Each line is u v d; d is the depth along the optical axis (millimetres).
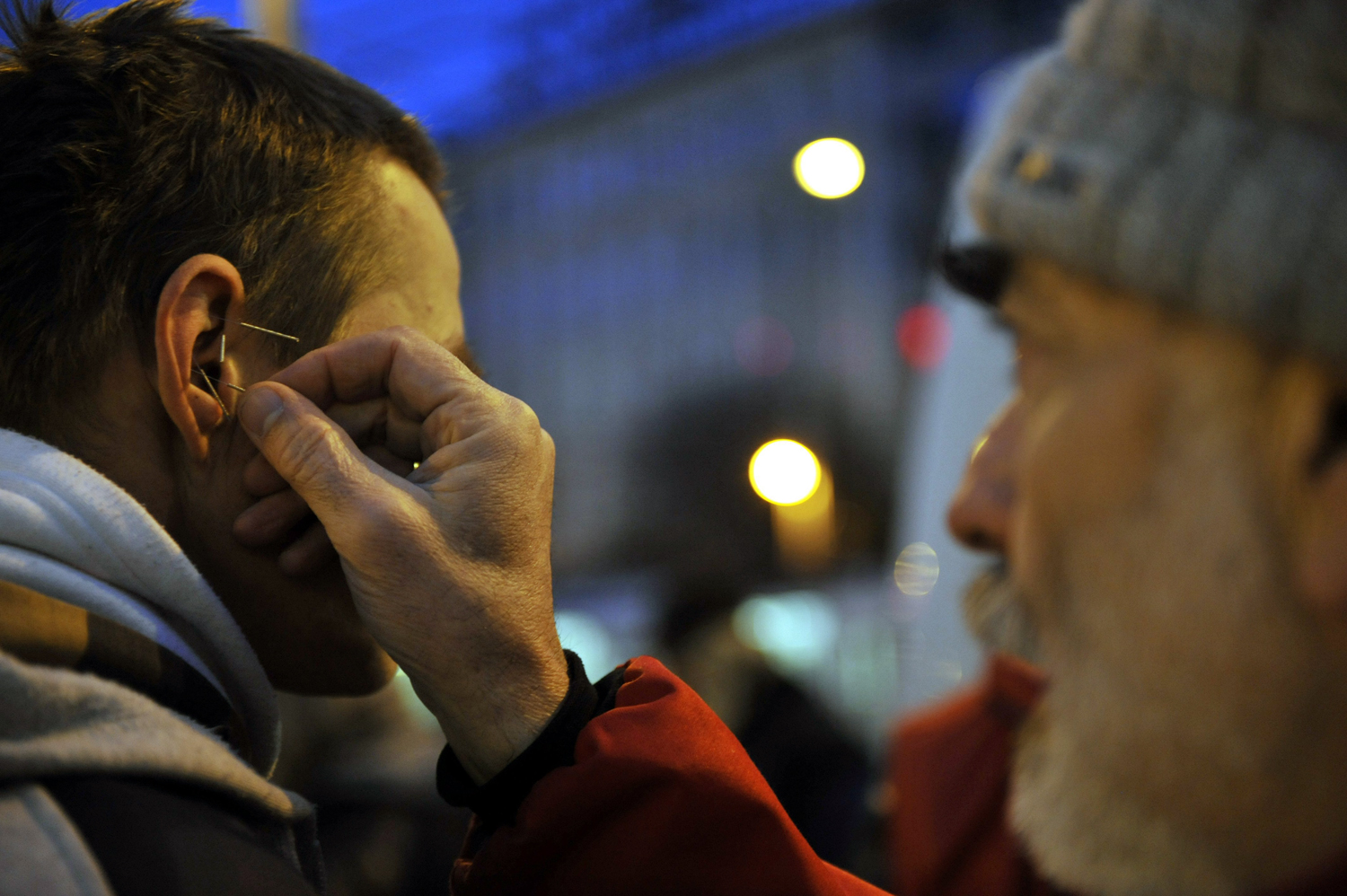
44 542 662
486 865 729
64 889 483
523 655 757
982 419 2051
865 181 18578
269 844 613
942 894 1304
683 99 20906
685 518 20062
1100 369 413
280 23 3006
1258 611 377
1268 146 364
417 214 903
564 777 724
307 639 839
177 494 791
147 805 549
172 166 783
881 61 18297
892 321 18438
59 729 537
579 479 21812
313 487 742
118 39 812
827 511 9289
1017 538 457
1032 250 417
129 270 764
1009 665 1286
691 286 20953
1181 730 398
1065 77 419
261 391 759
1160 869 424
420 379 799
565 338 22484
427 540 740
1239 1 375
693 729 765
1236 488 379
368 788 2297
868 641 7801
